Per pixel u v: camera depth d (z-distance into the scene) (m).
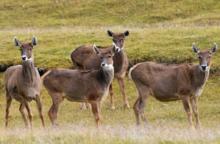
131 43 64.31
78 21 95.44
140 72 40.81
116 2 102.69
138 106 41.00
